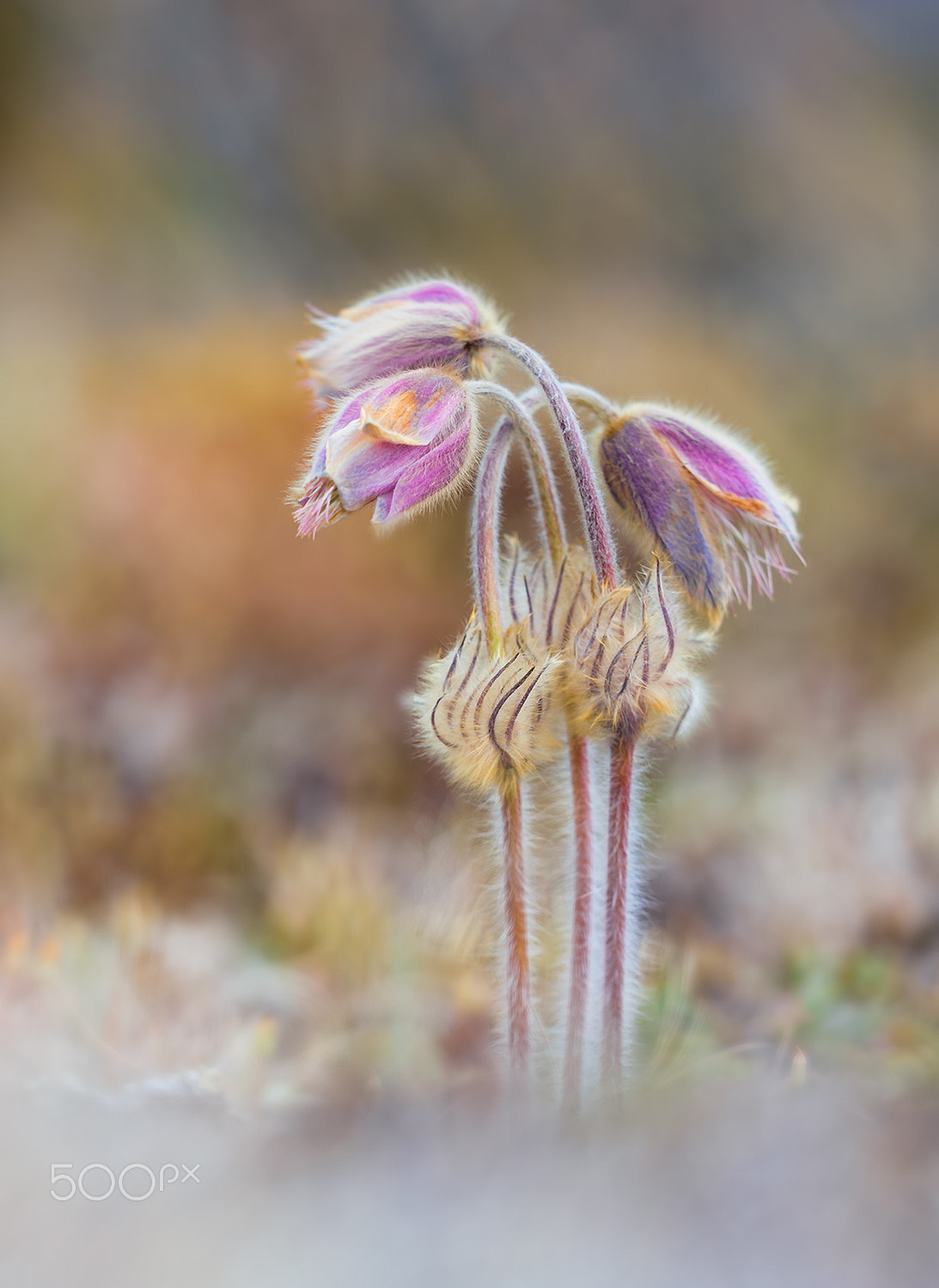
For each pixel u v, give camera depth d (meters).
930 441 1.73
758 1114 0.72
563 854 0.81
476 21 3.02
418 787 0.93
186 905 0.86
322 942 0.84
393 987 0.82
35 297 2.19
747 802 0.90
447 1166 0.71
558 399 0.75
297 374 1.57
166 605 1.19
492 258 2.56
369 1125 0.73
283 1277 0.69
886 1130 0.71
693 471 0.76
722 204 2.78
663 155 2.87
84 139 2.54
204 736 0.96
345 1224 0.70
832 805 0.89
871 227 2.82
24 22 2.62
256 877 0.88
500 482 0.76
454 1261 0.69
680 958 0.83
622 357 1.95
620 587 0.75
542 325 2.13
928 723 0.96
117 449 1.38
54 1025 0.78
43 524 1.32
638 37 3.07
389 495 0.74
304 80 2.83
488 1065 0.79
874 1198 0.70
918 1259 0.69
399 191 2.72
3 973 0.79
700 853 0.88
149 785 0.92
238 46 2.83
